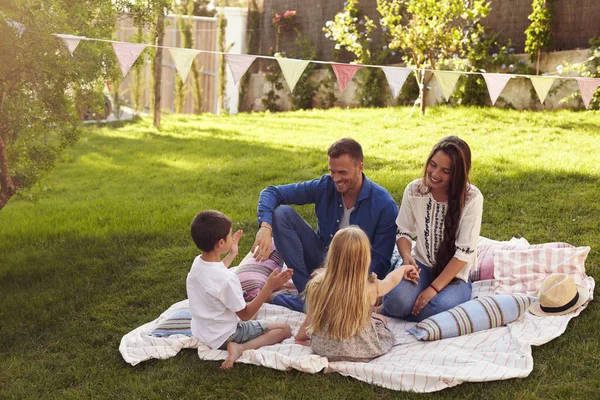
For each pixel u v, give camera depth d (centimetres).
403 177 675
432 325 348
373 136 895
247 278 410
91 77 451
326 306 324
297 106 1384
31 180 486
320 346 332
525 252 414
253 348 347
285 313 390
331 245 324
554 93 949
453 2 928
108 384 337
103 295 454
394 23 1152
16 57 391
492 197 583
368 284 332
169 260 508
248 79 1515
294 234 394
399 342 350
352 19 1083
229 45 1510
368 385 314
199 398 316
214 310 345
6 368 366
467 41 973
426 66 992
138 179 820
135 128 1207
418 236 387
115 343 380
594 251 448
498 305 357
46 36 382
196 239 338
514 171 642
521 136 800
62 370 359
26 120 433
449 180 360
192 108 1602
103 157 959
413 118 992
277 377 325
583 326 354
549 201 555
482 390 303
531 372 315
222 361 342
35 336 403
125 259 518
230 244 344
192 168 845
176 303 410
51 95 457
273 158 839
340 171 377
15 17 389
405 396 304
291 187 413
